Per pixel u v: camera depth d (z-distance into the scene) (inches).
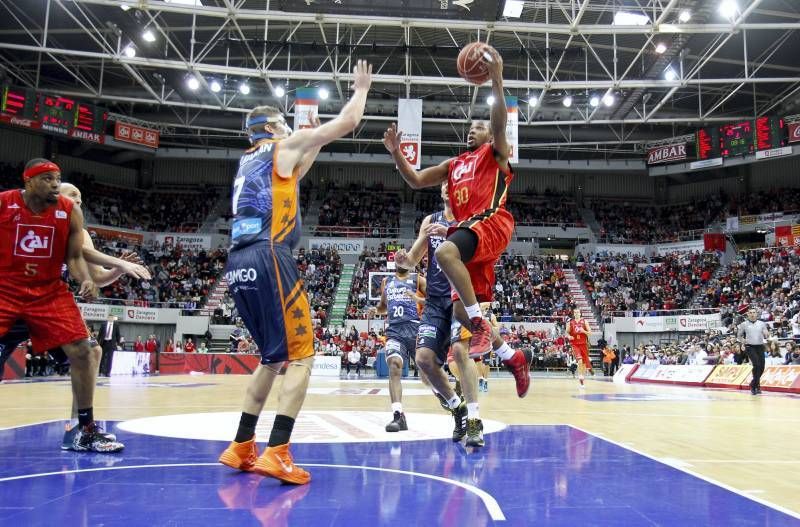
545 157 1509.6
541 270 1270.9
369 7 620.1
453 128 1206.3
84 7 858.1
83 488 101.6
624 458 137.0
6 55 1068.5
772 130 1087.6
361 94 128.3
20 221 133.8
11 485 103.7
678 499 97.5
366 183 1540.4
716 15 813.9
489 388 498.0
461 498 96.7
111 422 206.4
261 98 1115.9
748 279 1097.4
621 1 832.9
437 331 170.7
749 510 90.7
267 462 106.0
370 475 115.3
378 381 663.8
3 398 327.6
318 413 250.5
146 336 1075.3
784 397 402.9
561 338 1020.5
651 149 1277.1
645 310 1141.7
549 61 937.5
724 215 1376.7
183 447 149.1
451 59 1046.4
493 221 135.5
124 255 152.3
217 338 1051.3
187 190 1473.9
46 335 136.5
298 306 117.8
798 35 962.7
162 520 81.5
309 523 80.7
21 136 1270.9
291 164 122.2
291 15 732.0
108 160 1413.6
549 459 135.2
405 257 205.2
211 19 928.9
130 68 893.2
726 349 671.1
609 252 1350.9
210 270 1227.9
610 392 452.1
